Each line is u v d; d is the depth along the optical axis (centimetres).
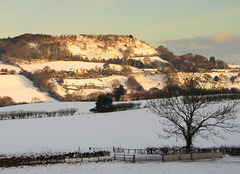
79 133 7875
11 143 6419
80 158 4544
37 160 4022
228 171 3403
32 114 11881
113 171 3447
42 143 6488
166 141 6531
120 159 4459
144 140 6712
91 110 12538
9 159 3828
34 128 8794
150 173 3338
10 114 11531
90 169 3566
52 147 5950
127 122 9188
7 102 18838
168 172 3372
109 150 5734
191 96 4400
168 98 4650
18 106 14688
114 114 11150
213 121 7738
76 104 15112
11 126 9169
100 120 9931
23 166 3781
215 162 4009
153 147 5684
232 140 6322
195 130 4322
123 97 18525
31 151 5281
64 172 3397
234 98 7506
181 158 4225
